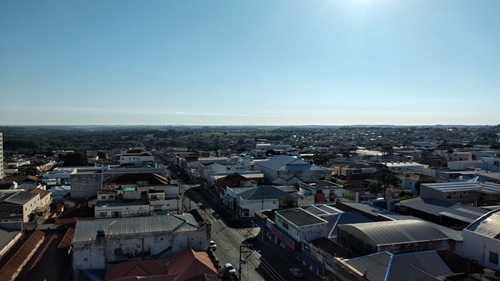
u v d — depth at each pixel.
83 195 91.81
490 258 42.97
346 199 86.94
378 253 41.41
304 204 83.25
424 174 112.38
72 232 60.38
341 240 51.22
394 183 91.19
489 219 47.62
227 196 91.94
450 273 40.19
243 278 49.22
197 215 59.59
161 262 47.69
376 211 67.75
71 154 159.62
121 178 87.81
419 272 37.31
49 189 101.62
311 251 51.69
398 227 48.06
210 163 133.88
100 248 47.72
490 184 81.12
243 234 69.12
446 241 46.47
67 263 49.56
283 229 61.16
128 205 71.88
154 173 95.25
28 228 65.88
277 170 106.25
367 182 108.94
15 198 74.81
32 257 50.94
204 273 42.91
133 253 49.47
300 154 192.88
